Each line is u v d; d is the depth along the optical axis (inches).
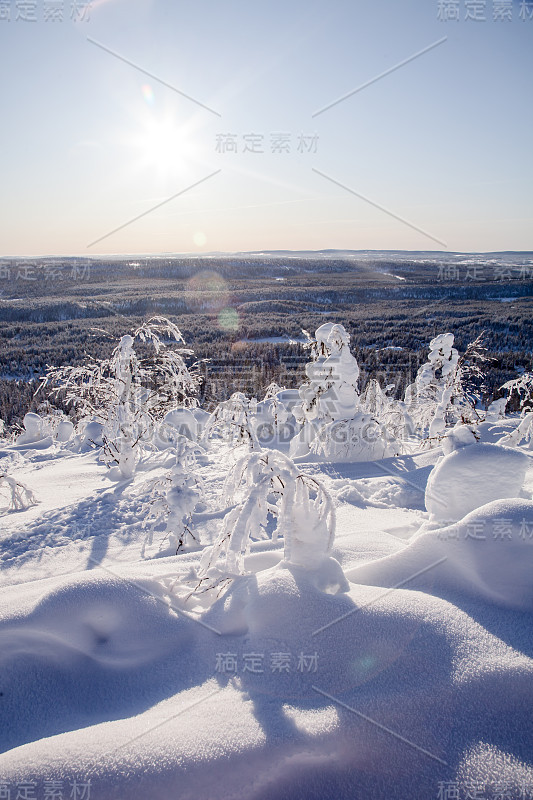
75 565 160.1
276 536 142.1
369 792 60.0
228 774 60.8
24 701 78.3
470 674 72.1
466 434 210.1
